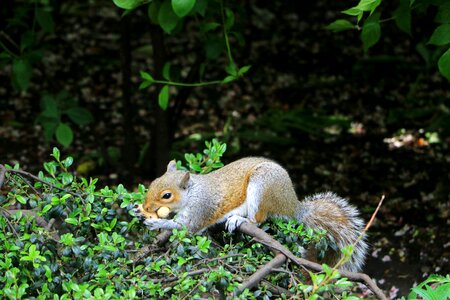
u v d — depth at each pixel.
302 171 12.53
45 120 11.30
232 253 5.84
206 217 6.81
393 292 9.35
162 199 6.60
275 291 5.74
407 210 11.31
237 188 6.89
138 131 13.89
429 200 11.53
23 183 6.89
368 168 12.57
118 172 12.38
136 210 6.46
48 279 5.42
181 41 17.33
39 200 6.36
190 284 5.29
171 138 12.19
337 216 7.27
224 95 15.26
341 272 5.73
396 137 13.55
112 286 5.39
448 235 10.58
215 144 7.06
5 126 13.91
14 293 5.11
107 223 6.18
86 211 6.06
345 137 13.66
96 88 15.50
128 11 8.23
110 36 17.73
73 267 5.80
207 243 5.68
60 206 6.13
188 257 5.72
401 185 12.02
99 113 14.56
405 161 12.73
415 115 14.15
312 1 19.27
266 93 15.34
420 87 15.12
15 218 5.81
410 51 16.66
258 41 17.50
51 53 16.80
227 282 5.31
